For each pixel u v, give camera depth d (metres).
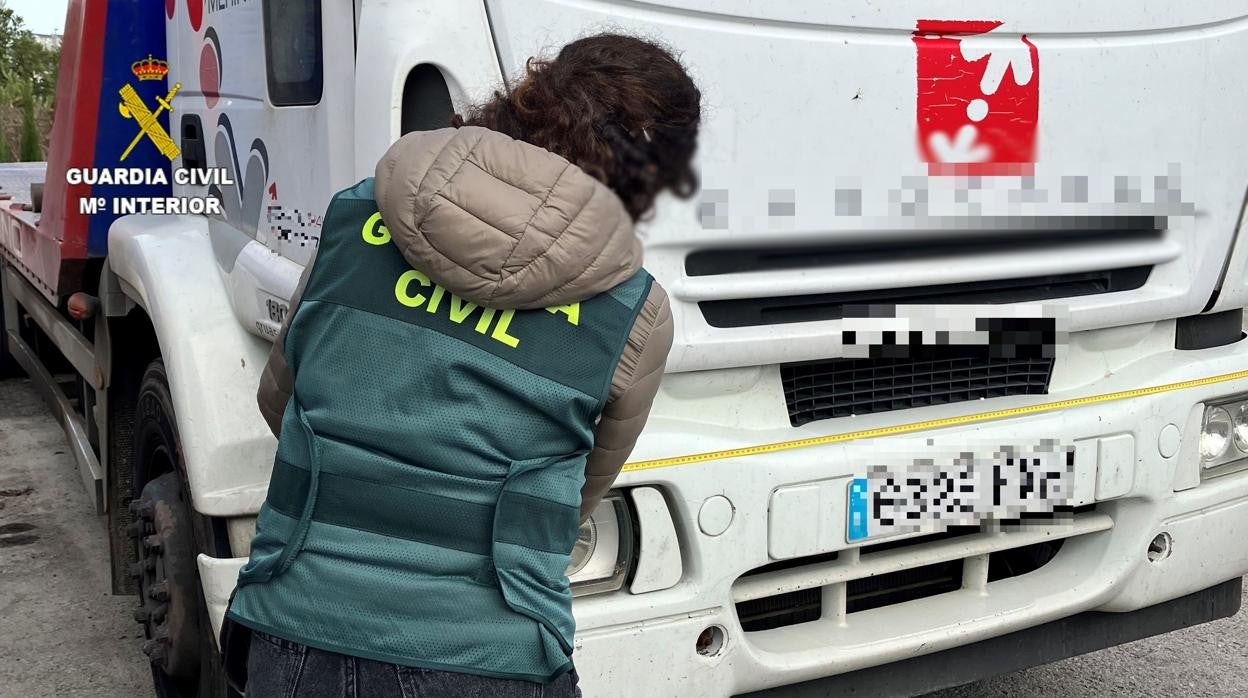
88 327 4.29
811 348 2.60
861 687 2.80
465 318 1.61
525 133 1.65
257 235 2.86
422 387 1.60
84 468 4.36
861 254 2.64
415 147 1.59
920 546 2.79
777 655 2.62
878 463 2.63
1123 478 2.92
